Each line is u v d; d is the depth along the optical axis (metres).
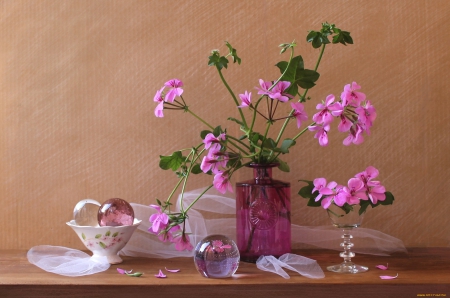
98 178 1.36
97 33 1.35
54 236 1.36
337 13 1.33
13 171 1.36
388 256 1.24
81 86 1.36
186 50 1.34
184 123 1.35
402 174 1.33
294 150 1.34
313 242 1.33
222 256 1.02
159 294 0.99
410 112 1.33
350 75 1.33
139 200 1.35
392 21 1.33
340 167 1.33
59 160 1.36
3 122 1.36
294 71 1.10
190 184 1.35
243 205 1.17
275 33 1.33
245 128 1.15
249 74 1.34
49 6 1.35
